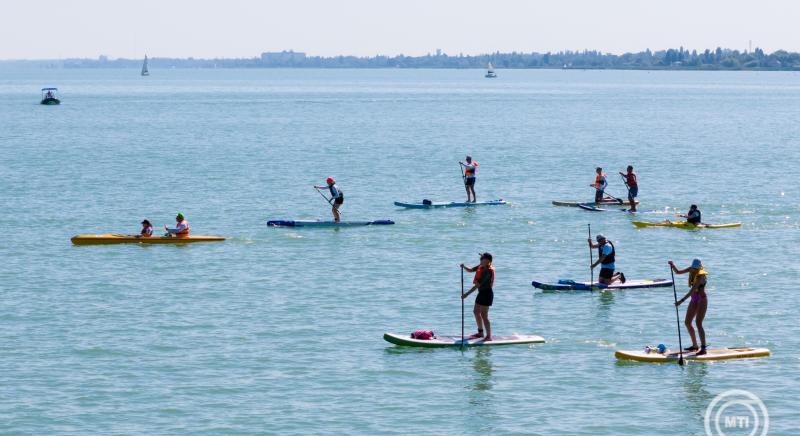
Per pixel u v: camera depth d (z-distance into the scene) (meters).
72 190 109.06
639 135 196.62
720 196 104.88
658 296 59.72
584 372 45.72
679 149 163.12
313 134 198.25
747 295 59.69
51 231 83.00
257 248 75.62
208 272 66.88
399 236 80.88
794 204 98.12
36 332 51.78
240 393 42.88
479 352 48.72
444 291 61.47
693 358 47.22
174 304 58.00
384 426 39.38
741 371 45.72
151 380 44.44
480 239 79.50
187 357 47.72
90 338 50.72
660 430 39.03
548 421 39.94
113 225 86.56
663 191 109.81
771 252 73.44
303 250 74.81
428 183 118.44
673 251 74.31
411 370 46.00
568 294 60.38
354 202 101.75
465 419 40.09
